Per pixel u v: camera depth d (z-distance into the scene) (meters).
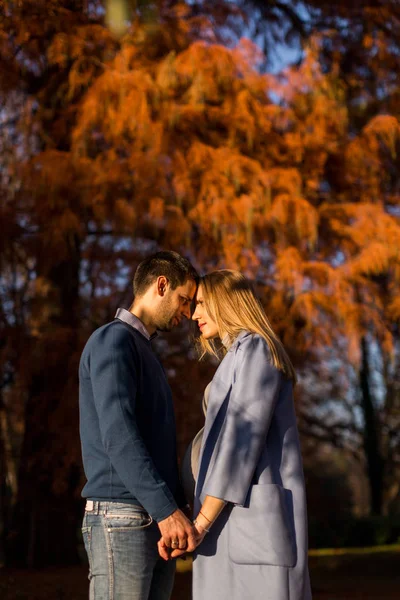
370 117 8.99
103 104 7.09
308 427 18.42
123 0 7.17
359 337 7.31
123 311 2.83
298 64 8.79
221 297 2.81
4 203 7.40
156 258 2.89
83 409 2.73
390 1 8.96
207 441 2.63
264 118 7.47
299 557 2.52
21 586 7.26
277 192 7.45
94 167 6.88
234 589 2.51
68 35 7.16
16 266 8.29
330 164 8.24
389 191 8.89
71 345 7.39
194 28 7.88
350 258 7.68
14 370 7.62
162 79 7.13
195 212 7.03
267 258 7.69
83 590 7.14
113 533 2.56
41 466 8.26
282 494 2.55
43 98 8.12
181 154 7.17
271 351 2.67
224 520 2.57
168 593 2.80
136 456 2.50
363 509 31.02
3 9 6.82
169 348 7.61
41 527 8.71
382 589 8.66
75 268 8.33
